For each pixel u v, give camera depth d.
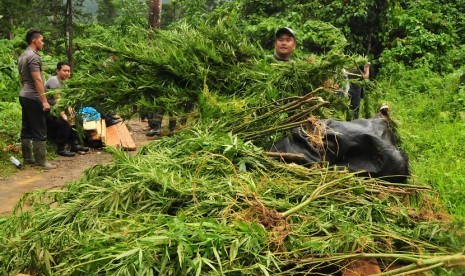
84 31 15.96
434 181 5.01
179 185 2.78
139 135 9.90
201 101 3.80
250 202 2.61
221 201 2.65
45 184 6.38
